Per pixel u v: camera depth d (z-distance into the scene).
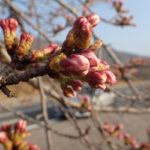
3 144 2.50
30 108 19.67
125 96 5.52
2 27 1.75
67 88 1.59
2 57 3.83
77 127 4.99
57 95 5.02
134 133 14.49
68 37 1.56
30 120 4.72
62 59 1.45
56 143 16.36
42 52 1.69
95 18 1.62
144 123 16.53
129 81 5.80
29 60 1.67
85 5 5.64
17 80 1.47
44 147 16.58
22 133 2.56
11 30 1.74
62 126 18.17
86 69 1.41
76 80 1.58
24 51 1.67
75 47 1.55
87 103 5.39
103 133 5.57
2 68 1.60
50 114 18.62
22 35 1.70
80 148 15.81
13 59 1.66
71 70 1.41
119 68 5.66
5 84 1.45
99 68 1.54
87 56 1.48
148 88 8.88
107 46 5.21
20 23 4.64
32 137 17.52
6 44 1.71
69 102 5.29
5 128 2.57
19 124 2.57
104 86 1.54
